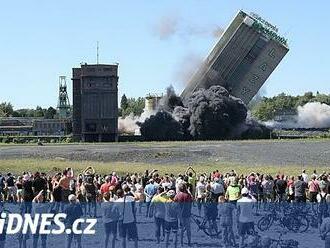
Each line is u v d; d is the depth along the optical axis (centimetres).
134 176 4359
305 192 3897
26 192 3400
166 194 2811
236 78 19288
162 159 11206
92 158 11406
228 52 18925
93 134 18788
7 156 11575
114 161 10925
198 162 10512
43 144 16188
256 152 12100
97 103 18825
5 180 4675
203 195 3784
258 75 19138
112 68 18850
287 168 8581
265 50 18688
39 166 8500
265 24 18525
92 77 18812
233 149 12738
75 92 19075
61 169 8150
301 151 12200
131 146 14212
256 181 4312
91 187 3578
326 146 13188
